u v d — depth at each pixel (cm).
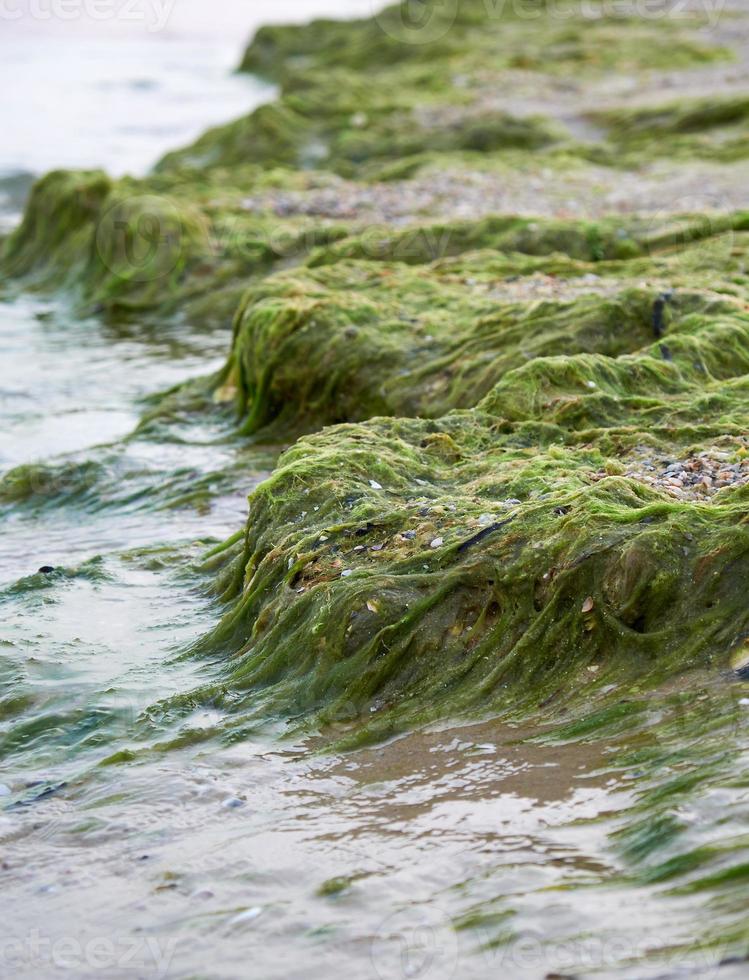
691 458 769
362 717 605
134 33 5709
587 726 561
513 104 2620
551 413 871
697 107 2309
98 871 512
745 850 442
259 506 756
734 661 575
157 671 686
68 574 838
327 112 2581
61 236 2008
